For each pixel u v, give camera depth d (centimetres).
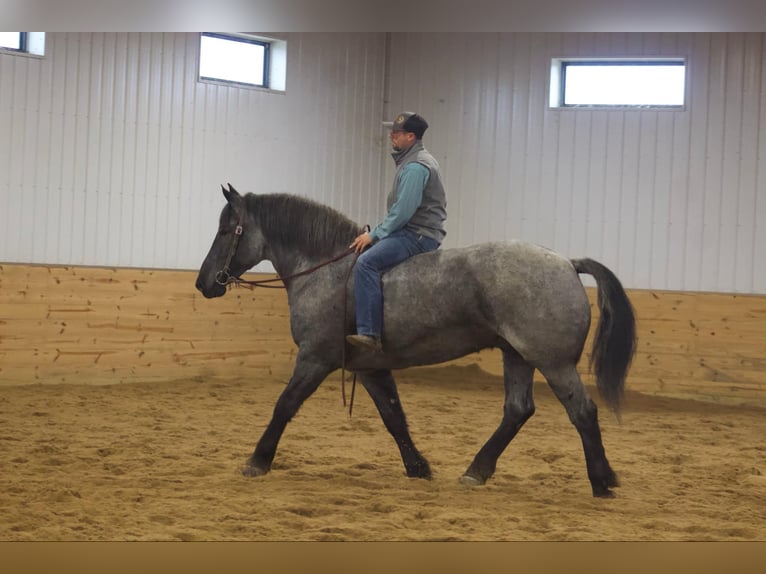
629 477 639
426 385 1182
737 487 617
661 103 1275
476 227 1330
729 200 1245
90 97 1130
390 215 556
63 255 1116
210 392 1051
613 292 538
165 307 1128
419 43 1348
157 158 1185
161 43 1184
